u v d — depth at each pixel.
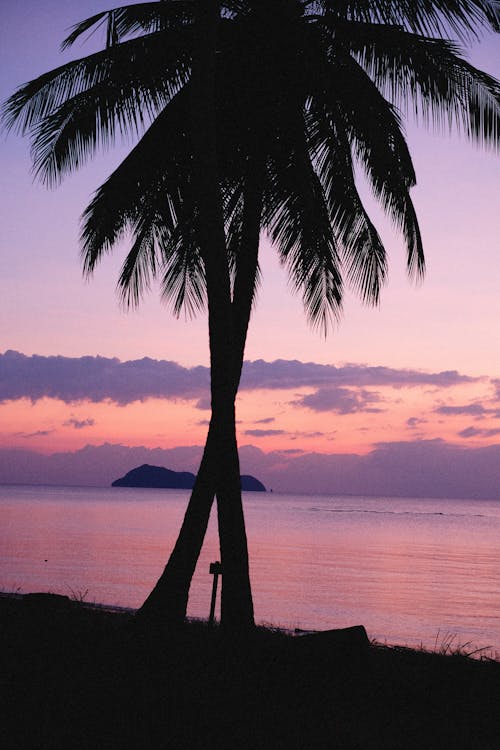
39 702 6.88
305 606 25.30
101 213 12.18
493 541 72.75
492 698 8.15
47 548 43.38
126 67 11.71
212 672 8.36
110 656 8.80
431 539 73.31
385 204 12.59
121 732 6.29
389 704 7.90
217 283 10.33
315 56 11.59
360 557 48.16
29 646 9.12
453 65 11.58
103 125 12.22
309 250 13.40
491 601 28.52
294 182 12.27
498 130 11.69
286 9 11.69
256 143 11.84
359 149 12.99
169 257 13.79
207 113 10.45
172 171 12.37
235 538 10.02
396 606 26.34
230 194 13.04
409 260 12.78
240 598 9.90
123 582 29.22
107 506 136.88
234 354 11.34
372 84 11.51
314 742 6.46
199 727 6.54
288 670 8.56
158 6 12.05
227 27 11.95
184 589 11.23
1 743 5.91
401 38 11.55
